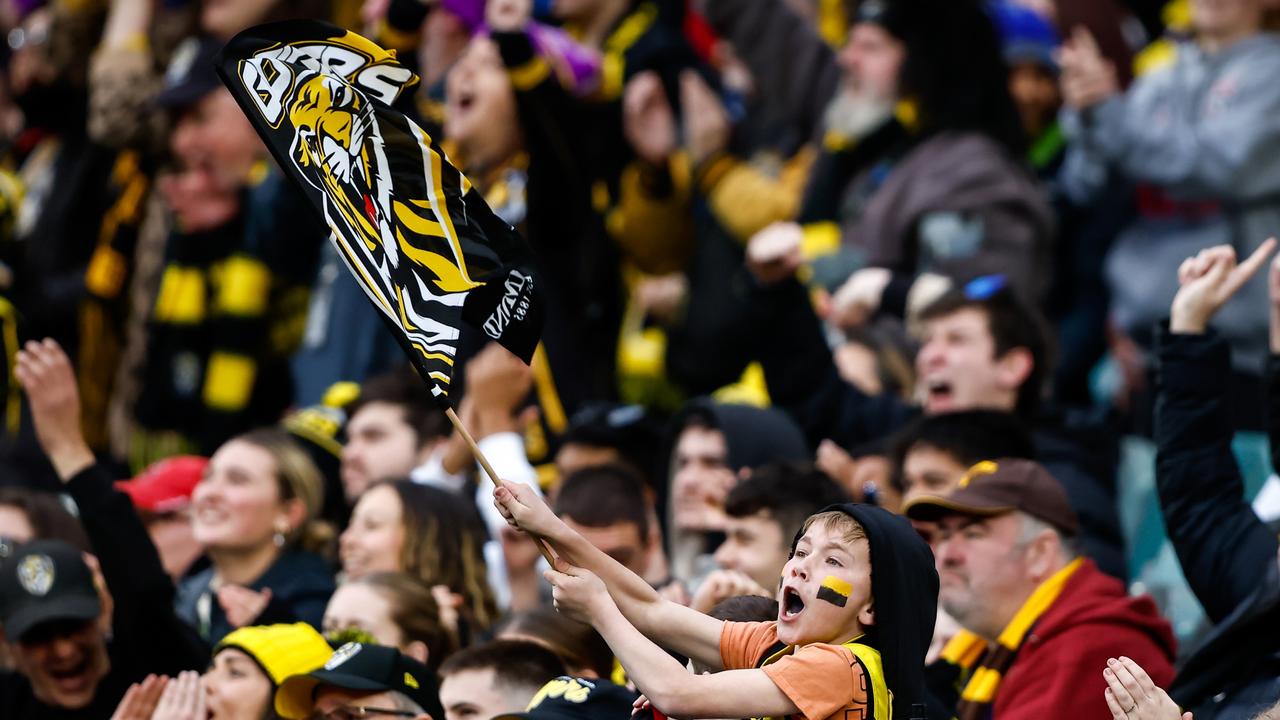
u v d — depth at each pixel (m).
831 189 25.44
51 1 34.38
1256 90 24.45
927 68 24.77
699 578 18.91
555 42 25.27
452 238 13.30
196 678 16.73
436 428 22.86
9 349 28.64
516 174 24.78
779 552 17.58
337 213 12.84
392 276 12.95
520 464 22.19
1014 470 16.73
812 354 22.02
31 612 18.28
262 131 12.73
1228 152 24.36
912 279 23.44
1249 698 15.23
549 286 24.58
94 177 30.45
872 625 12.48
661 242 25.61
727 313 24.80
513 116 24.64
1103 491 20.19
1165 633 16.48
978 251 23.73
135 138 29.88
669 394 25.66
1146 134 24.86
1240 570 16.17
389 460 22.69
